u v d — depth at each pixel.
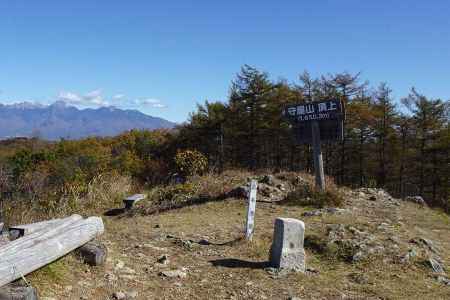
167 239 8.47
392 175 38.97
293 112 14.02
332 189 13.38
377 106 38.22
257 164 41.31
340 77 38.75
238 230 9.44
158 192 14.49
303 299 5.76
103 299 5.14
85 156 30.06
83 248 6.04
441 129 35.81
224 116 40.41
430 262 7.47
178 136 42.50
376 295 6.07
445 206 33.88
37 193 12.73
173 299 5.47
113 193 15.34
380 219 10.74
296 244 6.91
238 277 6.43
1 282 4.34
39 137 50.94
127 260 6.74
